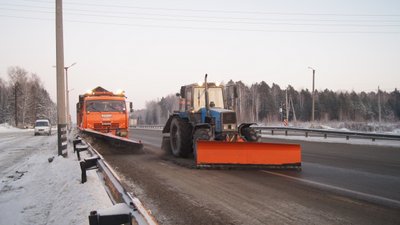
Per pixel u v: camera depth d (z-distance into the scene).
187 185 7.65
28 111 80.94
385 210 5.70
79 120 20.38
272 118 85.94
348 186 7.57
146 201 6.30
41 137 33.12
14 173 11.01
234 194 6.81
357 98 97.00
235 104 12.10
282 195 6.71
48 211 6.05
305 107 95.75
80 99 19.84
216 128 10.98
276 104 95.06
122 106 18.22
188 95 13.01
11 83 82.31
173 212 5.63
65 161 11.45
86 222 4.86
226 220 5.22
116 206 3.46
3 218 6.10
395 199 6.41
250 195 6.72
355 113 92.12
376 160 12.35
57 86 13.92
